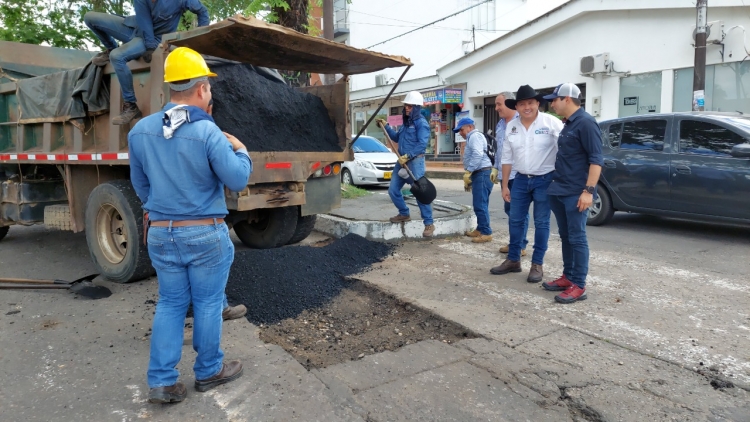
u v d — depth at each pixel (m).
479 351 3.63
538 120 5.18
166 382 2.94
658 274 5.51
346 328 4.31
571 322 4.14
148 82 5.05
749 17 13.30
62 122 6.12
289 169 5.50
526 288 5.05
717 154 7.05
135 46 4.94
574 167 4.54
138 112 5.17
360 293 5.14
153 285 5.47
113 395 3.13
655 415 2.81
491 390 3.11
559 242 7.16
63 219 6.46
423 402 2.99
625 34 15.96
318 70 6.07
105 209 5.55
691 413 2.82
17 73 8.02
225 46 4.77
